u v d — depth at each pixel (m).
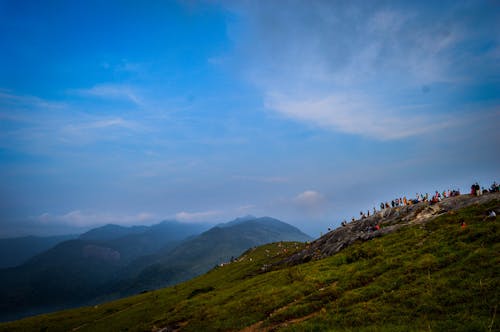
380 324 25.06
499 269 26.50
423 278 30.16
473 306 23.31
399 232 52.00
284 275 53.94
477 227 37.84
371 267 39.25
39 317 109.50
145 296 106.81
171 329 46.97
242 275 89.69
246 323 37.00
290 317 33.88
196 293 75.88
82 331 76.56
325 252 66.44
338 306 31.56
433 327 22.02
